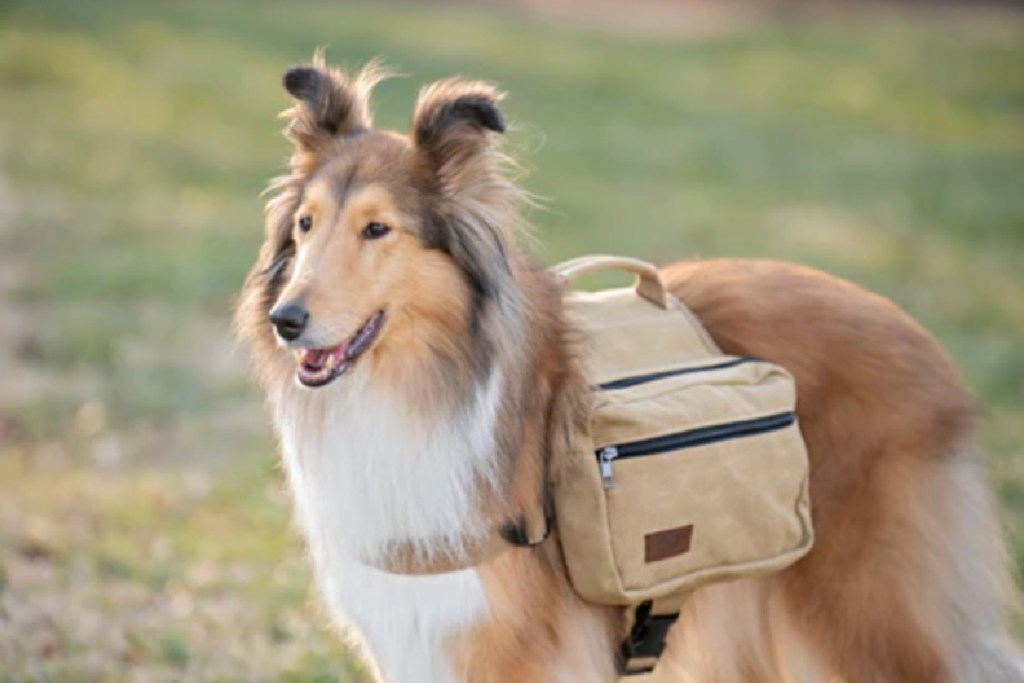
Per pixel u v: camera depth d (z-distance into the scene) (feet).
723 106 91.35
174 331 46.75
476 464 17.39
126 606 27.20
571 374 18.21
